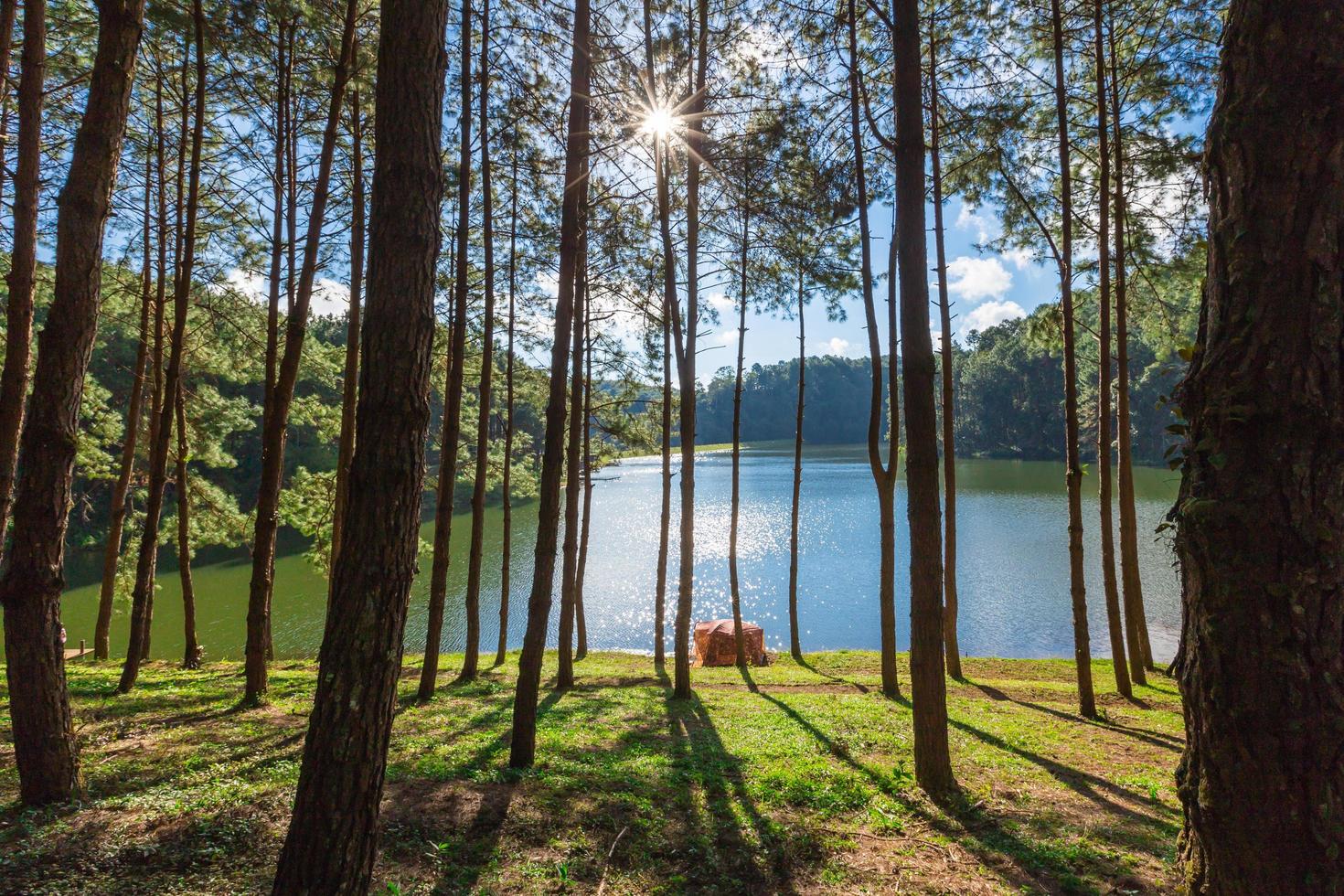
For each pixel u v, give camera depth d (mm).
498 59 9516
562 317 6348
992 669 13547
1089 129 10625
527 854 4438
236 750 6414
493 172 11453
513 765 6125
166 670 12680
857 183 9383
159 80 10648
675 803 5383
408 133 3066
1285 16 2045
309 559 16641
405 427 3021
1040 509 38094
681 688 10180
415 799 5219
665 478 14422
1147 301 11812
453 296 12078
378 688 2943
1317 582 1947
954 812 5285
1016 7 9617
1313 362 1971
